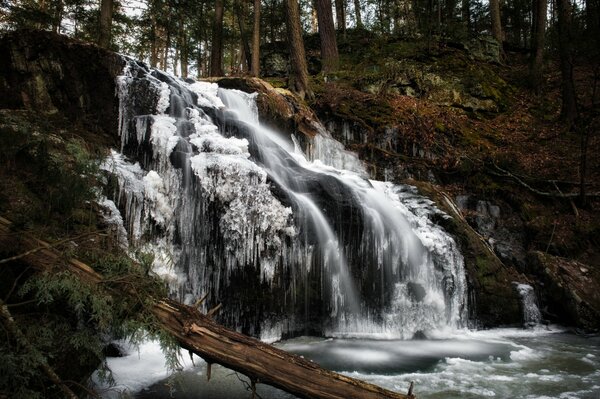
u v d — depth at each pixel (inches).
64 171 143.5
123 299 123.3
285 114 412.2
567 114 518.6
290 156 328.8
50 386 113.1
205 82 385.1
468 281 307.1
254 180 248.7
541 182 428.8
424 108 514.0
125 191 222.4
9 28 480.4
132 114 275.7
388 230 293.0
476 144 483.8
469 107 553.0
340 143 440.1
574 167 449.4
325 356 217.5
